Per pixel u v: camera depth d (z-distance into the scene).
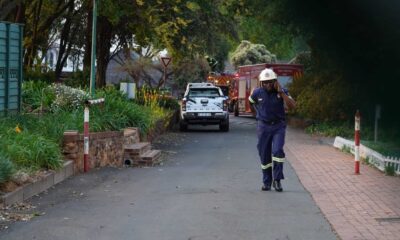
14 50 14.33
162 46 26.88
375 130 19.97
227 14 29.97
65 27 31.73
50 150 11.39
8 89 13.98
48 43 36.03
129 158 15.08
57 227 8.08
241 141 22.33
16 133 11.53
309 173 13.18
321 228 8.10
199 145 20.59
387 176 12.67
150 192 10.79
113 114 16.44
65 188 10.98
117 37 33.06
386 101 23.36
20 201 9.54
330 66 27.36
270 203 9.77
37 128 12.77
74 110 15.35
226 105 27.53
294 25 28.33
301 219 8.62
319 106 27.05
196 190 11.02
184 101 27.44
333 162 15.16
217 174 13.18
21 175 9.98
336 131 24.33
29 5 28.33
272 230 8.00
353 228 8.05
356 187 11.27
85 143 12.96
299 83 31.09
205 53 35.94
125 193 10.67
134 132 16.91
